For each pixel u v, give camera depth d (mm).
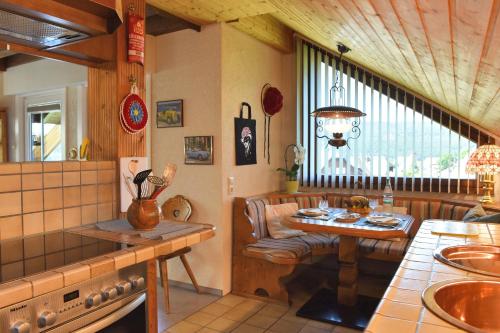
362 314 3059
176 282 3768
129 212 1851
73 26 1591
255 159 4016
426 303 934
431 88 3133
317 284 3855
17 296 1131
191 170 3662
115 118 2154
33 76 4883
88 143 2283
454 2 1038
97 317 1382
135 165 2219
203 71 3557
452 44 1523
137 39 2193
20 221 1732
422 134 3893
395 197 3889
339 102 4238
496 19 1008
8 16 1478
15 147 5293
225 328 2873
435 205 3678
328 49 4227
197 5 3064
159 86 3820
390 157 4039
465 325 812
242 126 3764
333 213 3426
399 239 3580
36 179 1791
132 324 1546
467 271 1203
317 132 4391
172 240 1698
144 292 1614
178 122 3701
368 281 3863
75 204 1960
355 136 4188
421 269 1229
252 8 3092
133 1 2207
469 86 2176
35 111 5160
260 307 3262
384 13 1569
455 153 3773
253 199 3748
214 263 3547
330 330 2850
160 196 3850
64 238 1721
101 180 2090
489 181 3449
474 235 1735
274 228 3744
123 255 1472
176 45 3697
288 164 4566
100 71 2213
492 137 3609
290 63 4531
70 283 1279
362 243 3463
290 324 2943
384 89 4035
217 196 3525
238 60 3699
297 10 2750
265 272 3402
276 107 4176
